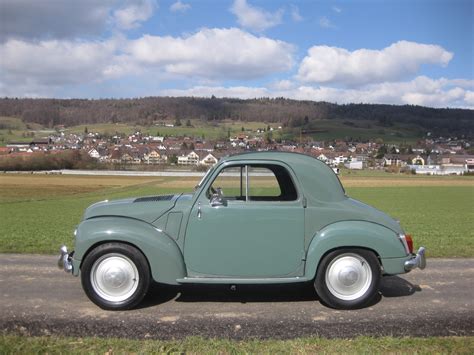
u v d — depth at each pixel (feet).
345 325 16.08
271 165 18.49
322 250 17.80
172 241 18.03
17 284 21.43
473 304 18.61
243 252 18.11
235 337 14.89
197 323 16.25
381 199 139.13
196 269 18.19
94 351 13.32
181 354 13.20
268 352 13.34
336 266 18.08
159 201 18.75
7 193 165.37
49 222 64.08
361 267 18.11
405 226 60.13
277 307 18.16
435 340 14.34
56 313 17.28
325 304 18.52
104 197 144.97
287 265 18.13
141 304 18.47
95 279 17.78
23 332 15.23
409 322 16.39
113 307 17.61
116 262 17.78
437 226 60.34
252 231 18.06
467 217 80.23
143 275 17.67
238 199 18.57
